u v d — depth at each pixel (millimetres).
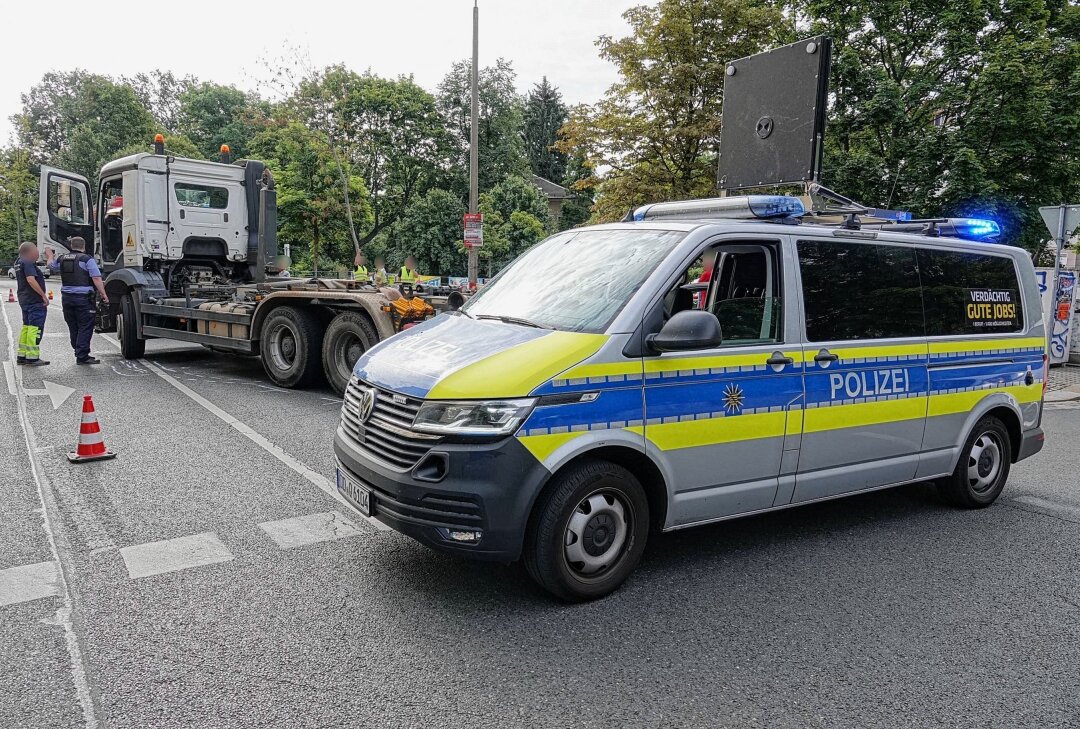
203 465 5926
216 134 58219
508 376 3480
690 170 18109
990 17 18188
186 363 11305
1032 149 16750
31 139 63312
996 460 5594
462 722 2768
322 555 4273
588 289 4074
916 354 4891
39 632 3346
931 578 4246
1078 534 5051
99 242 12195
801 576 4223
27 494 5164
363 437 3850
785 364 4246
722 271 4629
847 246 4633
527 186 46344
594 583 3783
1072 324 15469
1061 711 2953
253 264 12289
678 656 3289
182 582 3889
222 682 2988
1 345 12828
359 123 44000
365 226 46562
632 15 17578
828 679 3143
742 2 17062
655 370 3779
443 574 4062
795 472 4391
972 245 5383
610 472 3707
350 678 3041
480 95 46844
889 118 17250
